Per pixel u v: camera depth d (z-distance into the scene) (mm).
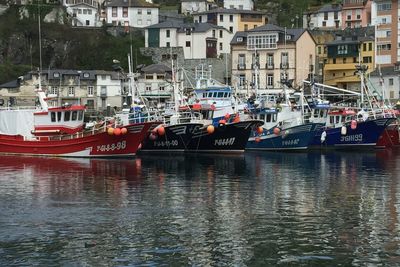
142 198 33656
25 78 110500
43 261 22766
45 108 54344
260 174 44062
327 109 65688
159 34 126812
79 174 42812
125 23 142750
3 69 122688
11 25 132125
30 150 54125
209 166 48781
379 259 22844
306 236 25672
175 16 148375
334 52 117625
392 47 115688
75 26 135625
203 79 69250
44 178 40812
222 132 57625
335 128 64500
